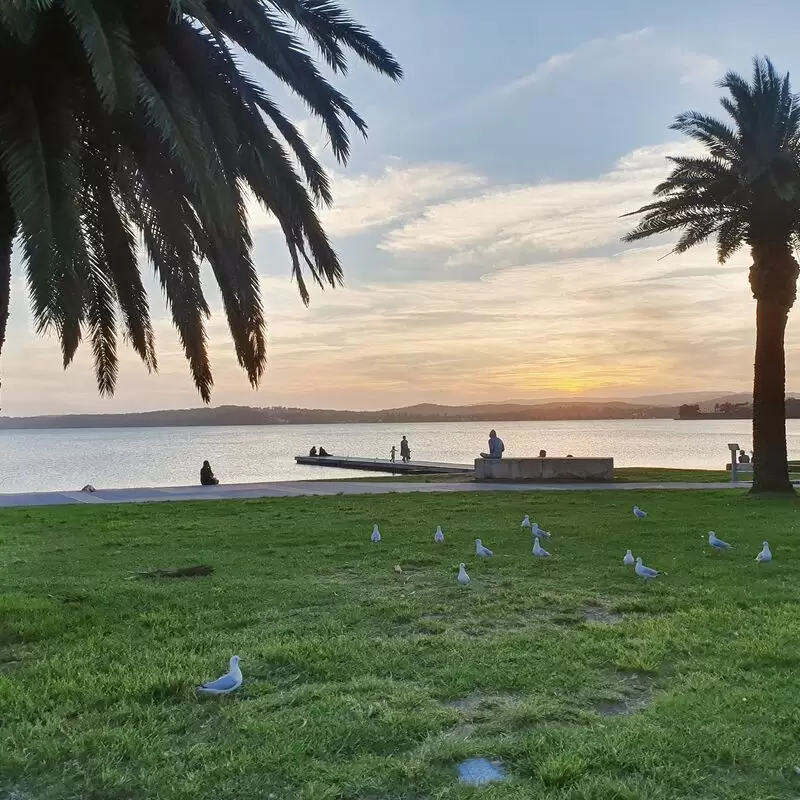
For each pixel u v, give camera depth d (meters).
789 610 8.36
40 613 8.65
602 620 8.30
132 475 54.09
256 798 4.27
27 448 144.88
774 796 4.21
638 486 26.91
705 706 5.48
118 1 8.42
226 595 9.55
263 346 10.77
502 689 6.04
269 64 9.70
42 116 7.85
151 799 4.28
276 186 9.87
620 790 4.22
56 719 5.44
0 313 8.31
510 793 4.24
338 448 115.50
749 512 18.22
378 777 4.47
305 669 6.55
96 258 11.02
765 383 22.88
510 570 11.12
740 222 22.59
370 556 12.56
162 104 7.54
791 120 21.38
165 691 6.02
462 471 42.72
